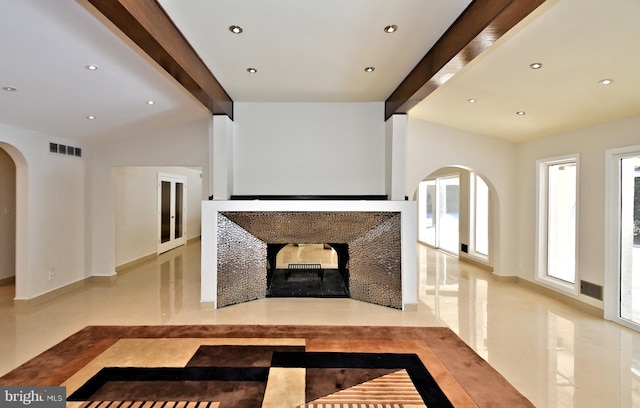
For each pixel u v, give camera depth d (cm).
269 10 242
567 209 448
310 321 361
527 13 202
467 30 240
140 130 489
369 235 424
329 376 251
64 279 462
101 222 517
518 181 523
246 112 471
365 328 344
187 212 946
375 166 475
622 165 362
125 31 221
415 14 248
